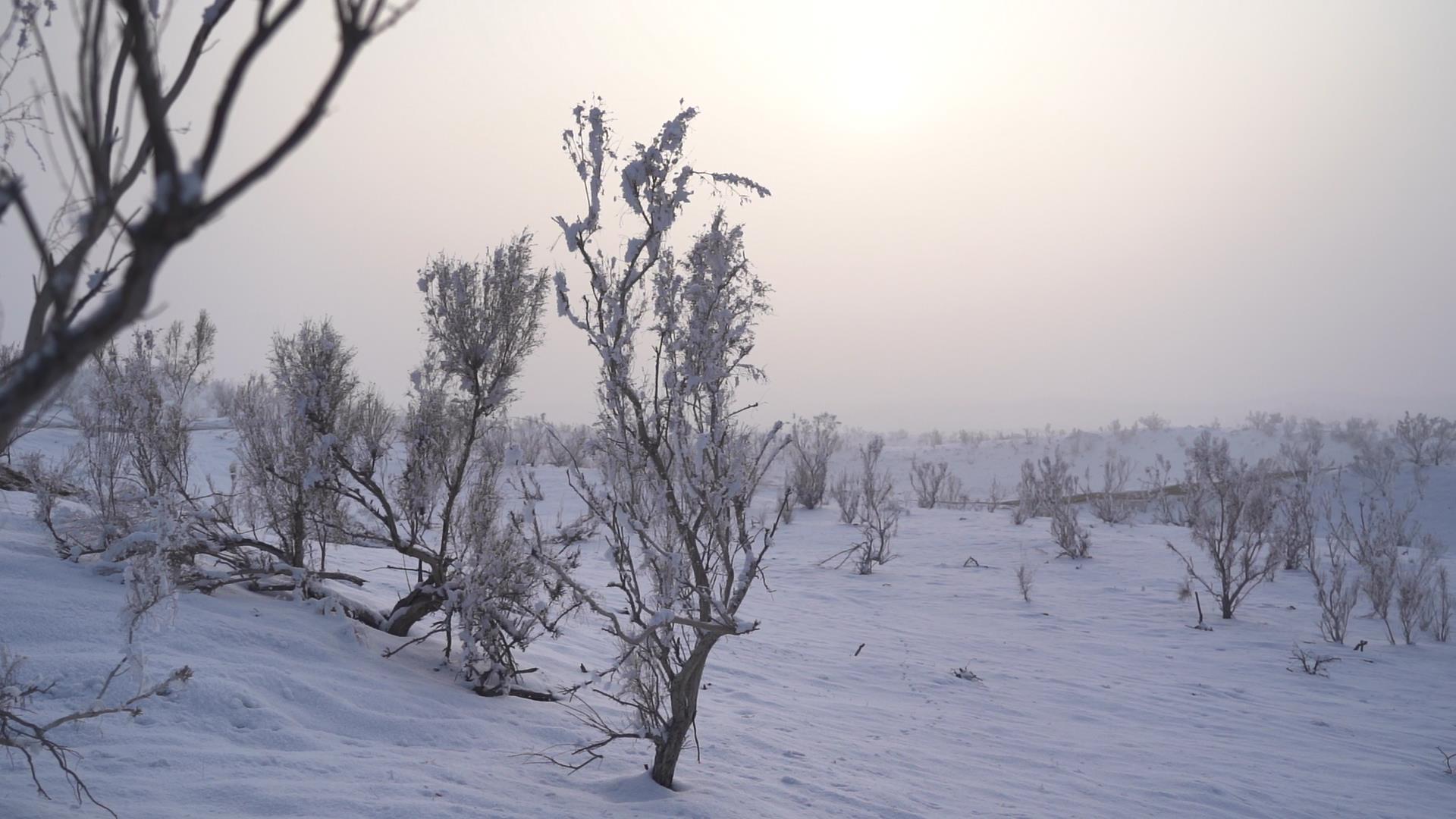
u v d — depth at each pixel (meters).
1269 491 17.00
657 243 4.58
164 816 3.23
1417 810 6.50
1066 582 17.64
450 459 6.81
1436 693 10.55
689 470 4.57
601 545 14.08
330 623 6.25
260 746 4.17
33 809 3.08
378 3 1.16
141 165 1.63
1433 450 43.72
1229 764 7.36
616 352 4.57
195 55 1.66
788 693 8.35
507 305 6.72
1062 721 8.52
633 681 4.99
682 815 4.25
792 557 19.95
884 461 74.06
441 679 6.04
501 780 4.34
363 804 3.67
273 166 1.13
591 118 4.47
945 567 19.27
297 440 6.57
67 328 1.05
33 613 4.85
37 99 1.32
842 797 5.23
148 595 4.61
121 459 6.39
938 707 8.63
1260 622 14.40
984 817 5.30
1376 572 14.55
